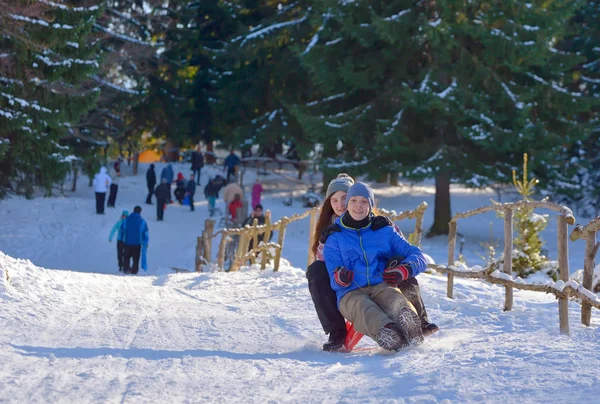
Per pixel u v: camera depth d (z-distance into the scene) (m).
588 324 6.10
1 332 5.88
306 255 26.52
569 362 4.33
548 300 8.40
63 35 25.05
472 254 28.75
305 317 7.57
